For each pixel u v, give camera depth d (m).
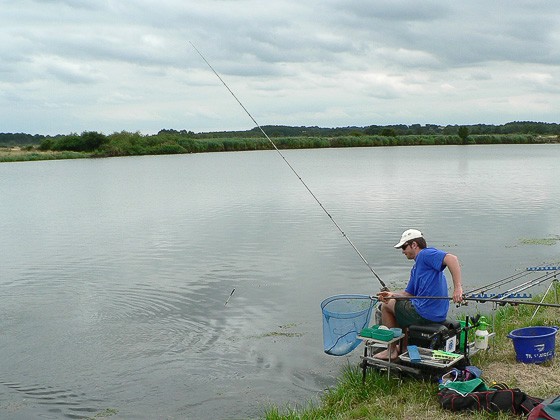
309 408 7.23
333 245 17.31
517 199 28.45
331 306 7.88
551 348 7.62
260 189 35.09
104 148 90.69
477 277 13.52
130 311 11.52
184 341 9.85
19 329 10.52
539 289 12.36
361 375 7.67
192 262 15.54
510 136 129.38
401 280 13.28
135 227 21.67
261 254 16.30
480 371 7.00
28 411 7.61
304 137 113.00
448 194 31.08
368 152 94.06
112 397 7.96
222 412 7.49
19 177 48.84
